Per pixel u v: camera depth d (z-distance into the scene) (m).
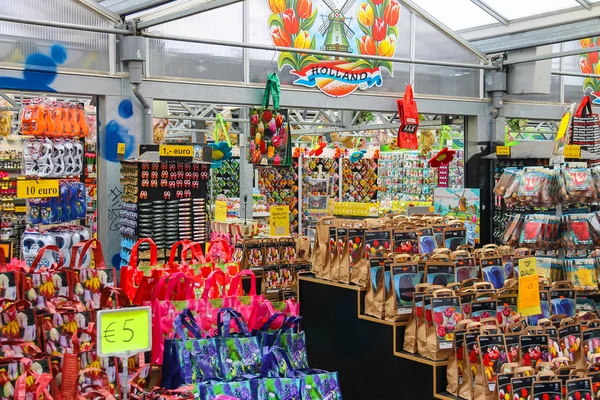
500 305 4.76
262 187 15.24
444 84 10.20
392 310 4.81
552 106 11.26
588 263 5.99
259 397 3.24
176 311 3.76
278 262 7.53
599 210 6.60
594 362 4.22
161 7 8.00
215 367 3.42
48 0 7.35
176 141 15.93
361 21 9.39
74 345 3.24
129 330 2.83
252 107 8.55
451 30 10.09
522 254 5.75
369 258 5.07
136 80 7.71
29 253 6.30
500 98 10.45
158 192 7.89
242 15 8.55
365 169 16.59
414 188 19.02
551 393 3.83
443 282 4.88
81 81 7.55
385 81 9.65
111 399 2.99
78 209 6.88
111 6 8.00
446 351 4.40
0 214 13.28
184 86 8.16
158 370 3.64
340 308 5.45
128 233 7.82
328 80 9.13
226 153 8.99
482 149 10.57
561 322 4.52
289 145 8.39
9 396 2.88
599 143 8.12
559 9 9.48
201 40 8.02
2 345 3.12
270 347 3.59
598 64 11.78
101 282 3.83
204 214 8.27
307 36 8.99
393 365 4.81
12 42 7.16
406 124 9.45
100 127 7.80
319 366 5.67
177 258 7.98
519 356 4.16
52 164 6.54
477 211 10.14
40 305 3.67
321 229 5.80
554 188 5.95
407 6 9.77
